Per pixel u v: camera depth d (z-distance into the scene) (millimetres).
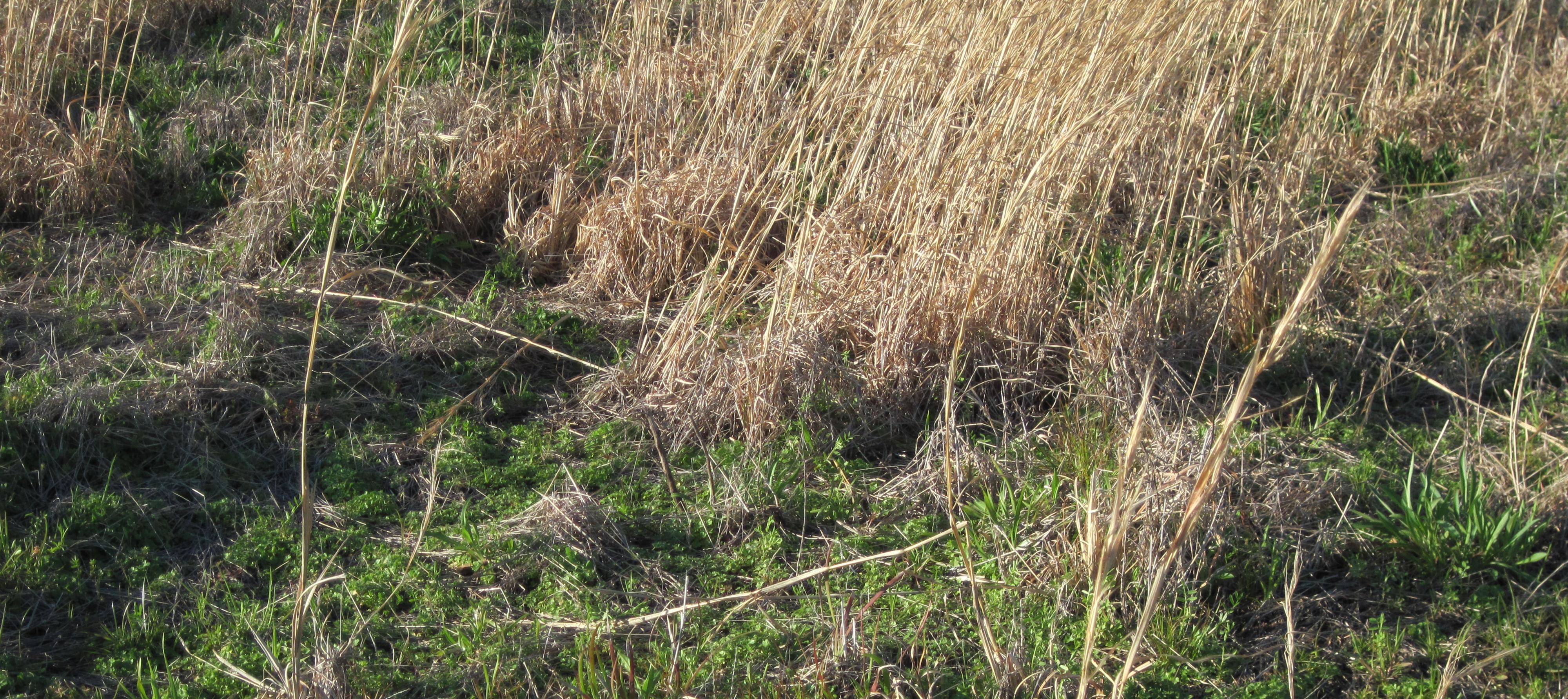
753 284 4555
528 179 5246
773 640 2969
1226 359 4305
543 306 4527
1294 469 3619
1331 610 3154
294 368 3979
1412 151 5812
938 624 3041
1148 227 4746
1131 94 4078
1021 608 3018
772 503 3521
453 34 6395
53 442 3496
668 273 4684
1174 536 3070
